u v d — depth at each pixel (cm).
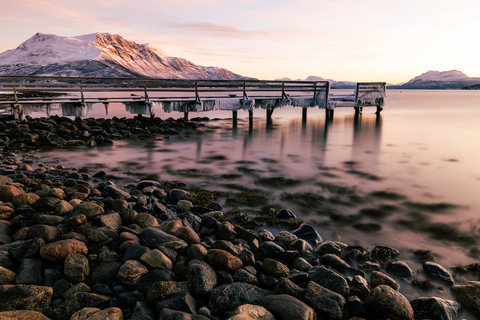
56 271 385
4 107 3438
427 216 632
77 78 1708
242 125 2214
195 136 1686
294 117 2880
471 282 394
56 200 568
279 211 624
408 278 422
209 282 374
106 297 350
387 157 1198
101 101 1816
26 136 1312
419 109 4062
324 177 904
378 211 655
